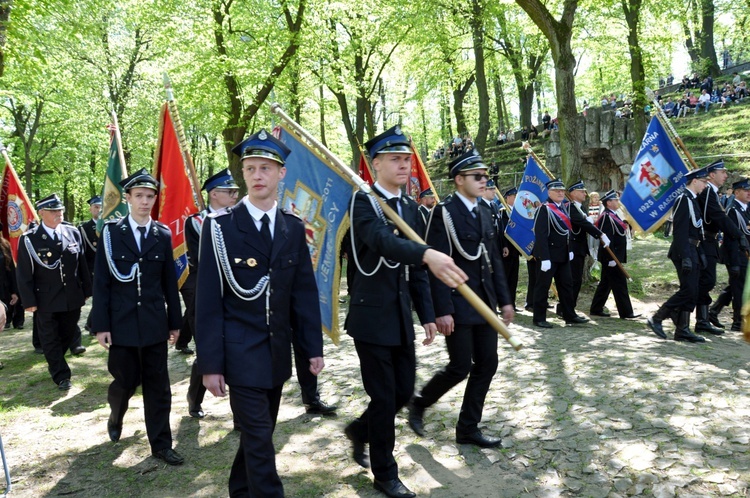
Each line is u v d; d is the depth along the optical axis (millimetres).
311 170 4184
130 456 4219
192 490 3670
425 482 3588
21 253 5941
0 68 7422
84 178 29938
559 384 5059
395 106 35188
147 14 15883
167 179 6164
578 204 8234
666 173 7637
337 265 4098
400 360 3621
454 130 39906
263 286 2924
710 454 3625
